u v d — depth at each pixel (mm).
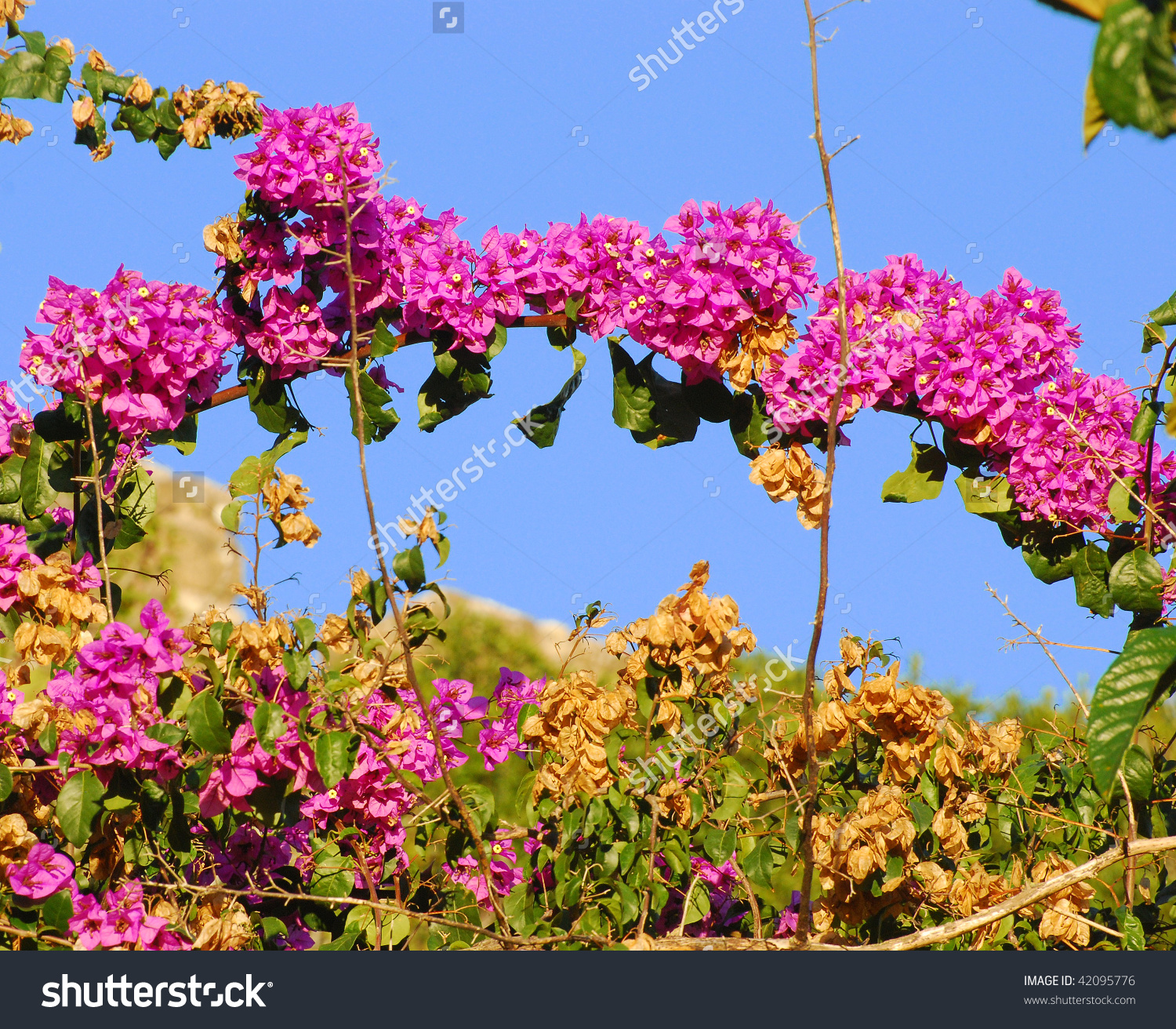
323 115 2797
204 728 2127
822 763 2777
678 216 2811
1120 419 2969
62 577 2623
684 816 2564
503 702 2947
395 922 2531
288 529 2404
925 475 3004
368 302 2938
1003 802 2844
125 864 2318
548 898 2711
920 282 2979
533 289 2996
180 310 2857
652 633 2531
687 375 2928
